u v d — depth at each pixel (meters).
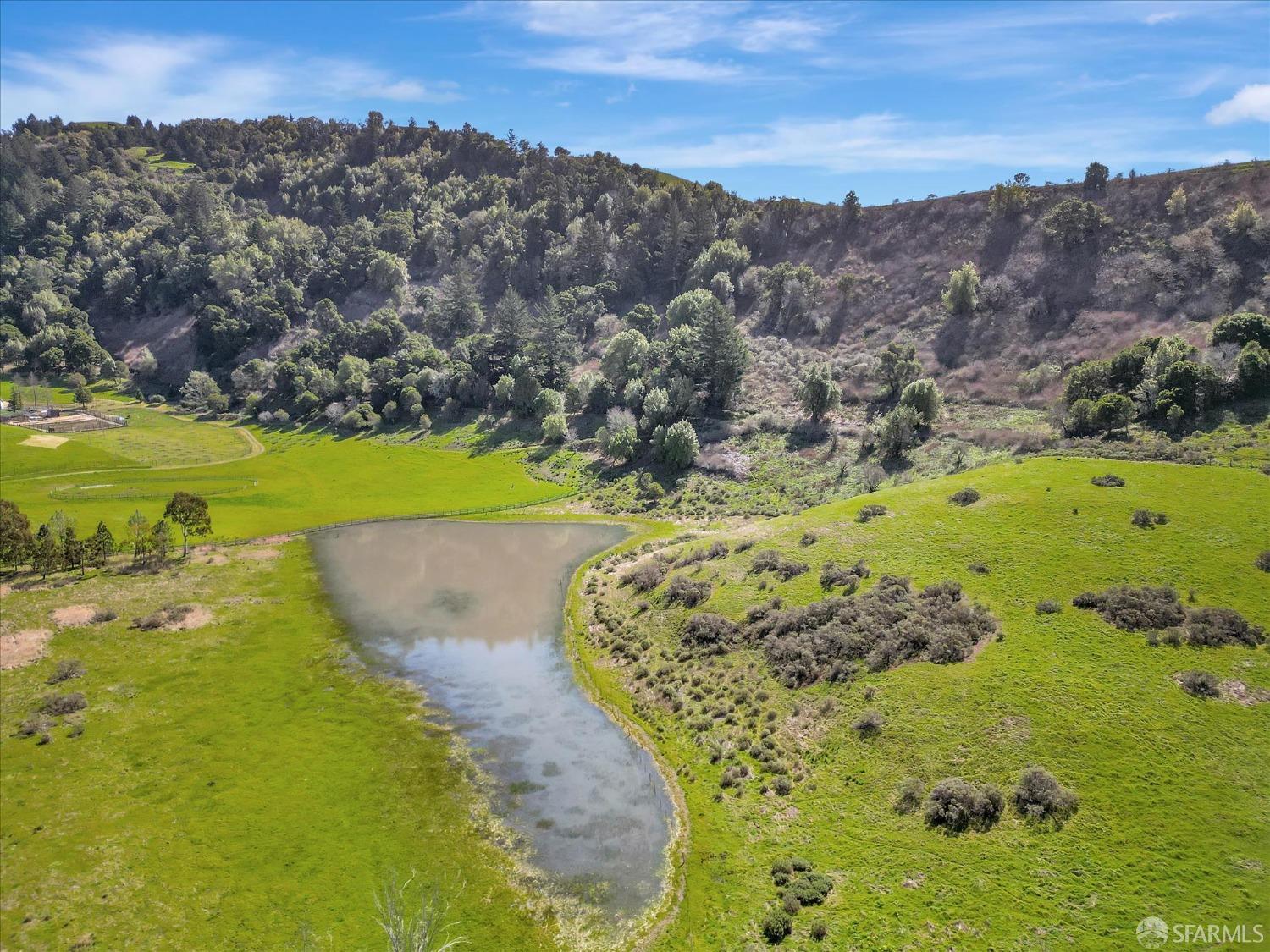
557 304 171.62
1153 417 89.38
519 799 45.06
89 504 102.19
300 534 96.19
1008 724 44.06
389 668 61.84
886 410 120.62
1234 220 116.69
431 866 39.31
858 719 47.84
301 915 35.69
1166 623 49.88
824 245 170.62
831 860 38.41
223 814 42.91
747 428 121.44
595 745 50.97
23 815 42.34
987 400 115.50
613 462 122.75
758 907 36.00
